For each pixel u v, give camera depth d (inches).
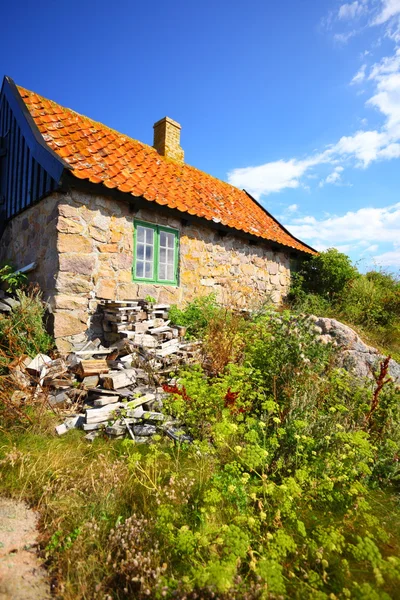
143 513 94.0
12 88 272.7
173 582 68.8
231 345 197.3
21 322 189.3
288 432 118.3
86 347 209.6
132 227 255.8
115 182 233.5
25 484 101.3
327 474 104.6
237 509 91.0
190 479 105.4
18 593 71.6
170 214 278.5
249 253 362.9
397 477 118.8
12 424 133.1
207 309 266.4
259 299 362.6
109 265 239.6
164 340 221.1
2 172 304.3
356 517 94.0
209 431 130.0
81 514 91.8
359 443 100.6
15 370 153.9
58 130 264.5
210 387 138.9
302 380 147.3
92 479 100.3
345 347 202.4
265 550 79.4
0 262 287.7
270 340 172.1
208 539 78.7
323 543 75.4
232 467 93.0
